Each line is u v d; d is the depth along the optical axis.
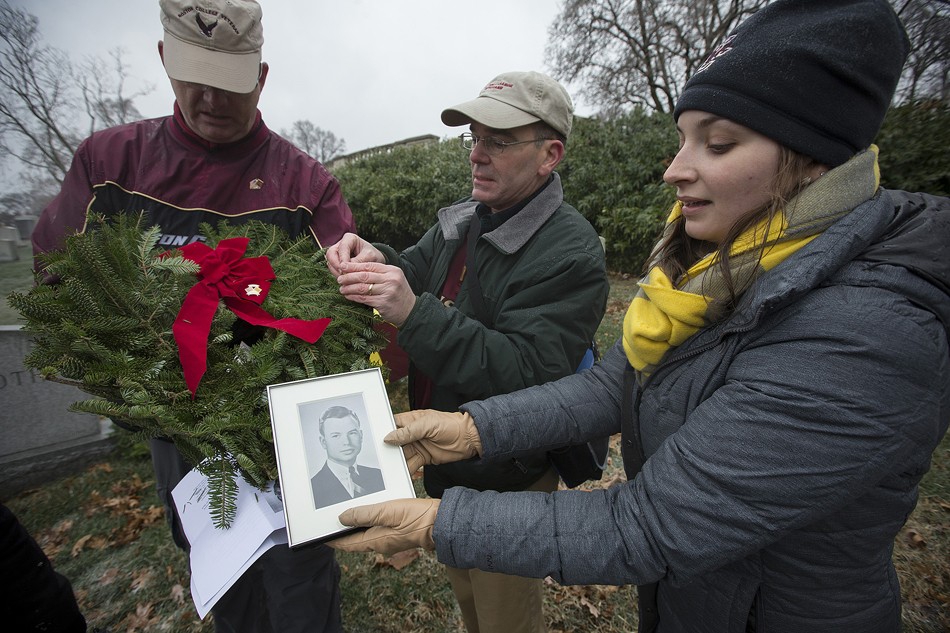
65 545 2.60
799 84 0.67
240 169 1.61
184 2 1.34
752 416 0.69
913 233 0.69
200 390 1.01
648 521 0.77
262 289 1.19
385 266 1.27
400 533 0.87
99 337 1.00
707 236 0.83
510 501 0.85
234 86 1.41
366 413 1.03
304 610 1.46
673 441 0.79
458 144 9.97
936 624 2.03
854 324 0.65
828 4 0.68
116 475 3.16
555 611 2.13
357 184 9.87
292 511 0.88
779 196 0.71
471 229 1.58
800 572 0.80
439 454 1.13
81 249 0.99
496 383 1.33
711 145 0.76
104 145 1.52
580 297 1.37
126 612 2.20
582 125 9.32
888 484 0.74
